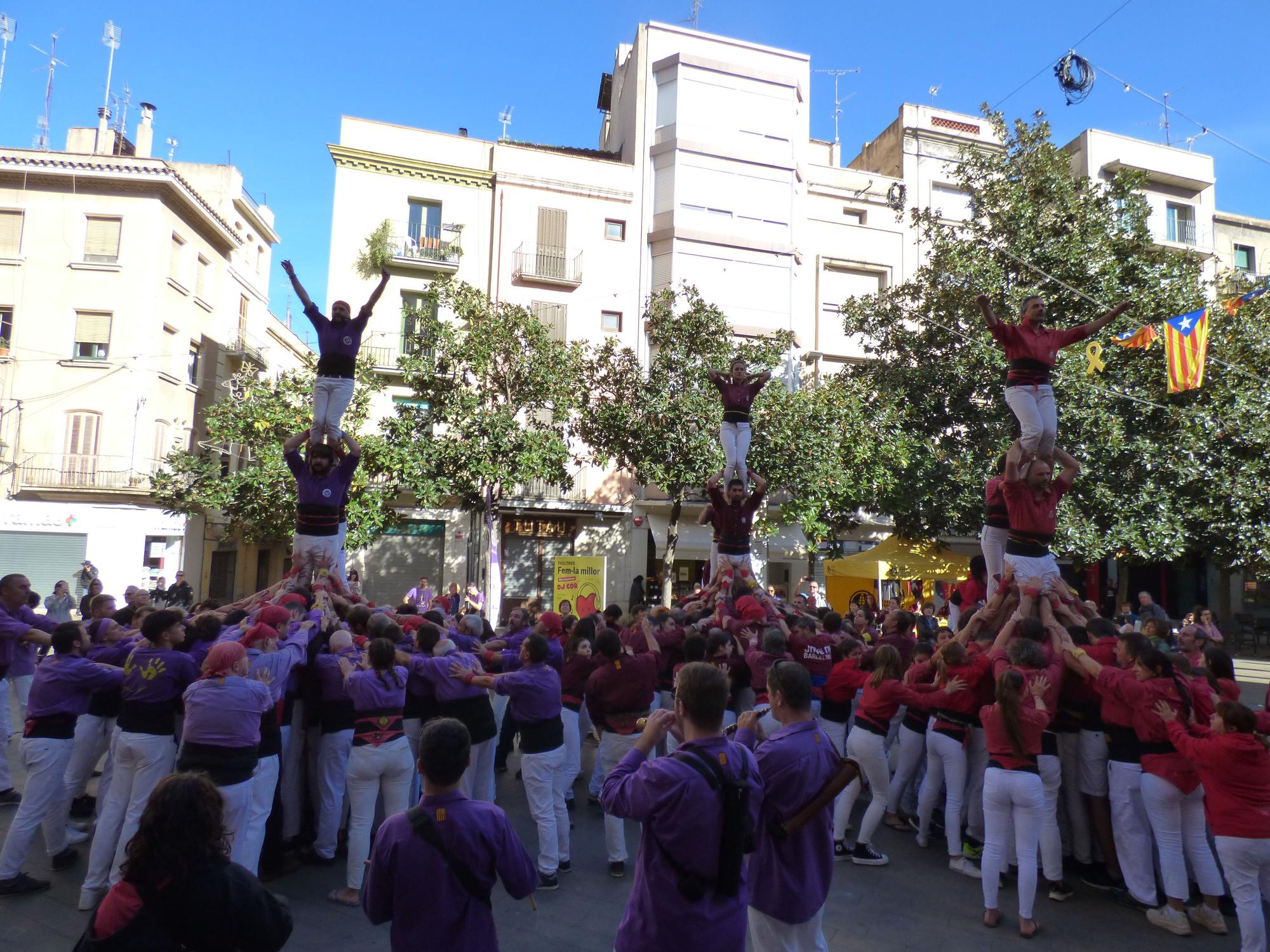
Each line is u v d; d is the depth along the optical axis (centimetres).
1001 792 595
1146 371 1934
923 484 1978
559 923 587
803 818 398
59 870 660
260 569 3188
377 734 608
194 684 531
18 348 2417
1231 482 1861
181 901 277
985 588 995
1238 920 570
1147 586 2817
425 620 872
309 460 858
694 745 343
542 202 2744
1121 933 590
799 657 866
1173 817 593
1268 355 1923
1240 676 1927
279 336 3684
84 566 1977
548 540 2662
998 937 580
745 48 2900
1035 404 739
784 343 2161
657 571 2734
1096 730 678
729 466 1073
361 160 2614
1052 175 1981
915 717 798
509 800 892
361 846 608
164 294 2544
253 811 563
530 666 660
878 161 3334
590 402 2217
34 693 623
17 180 2448
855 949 557
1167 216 3194
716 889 330
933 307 2092
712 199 2806
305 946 539
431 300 2100
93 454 2408
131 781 593
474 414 2014
